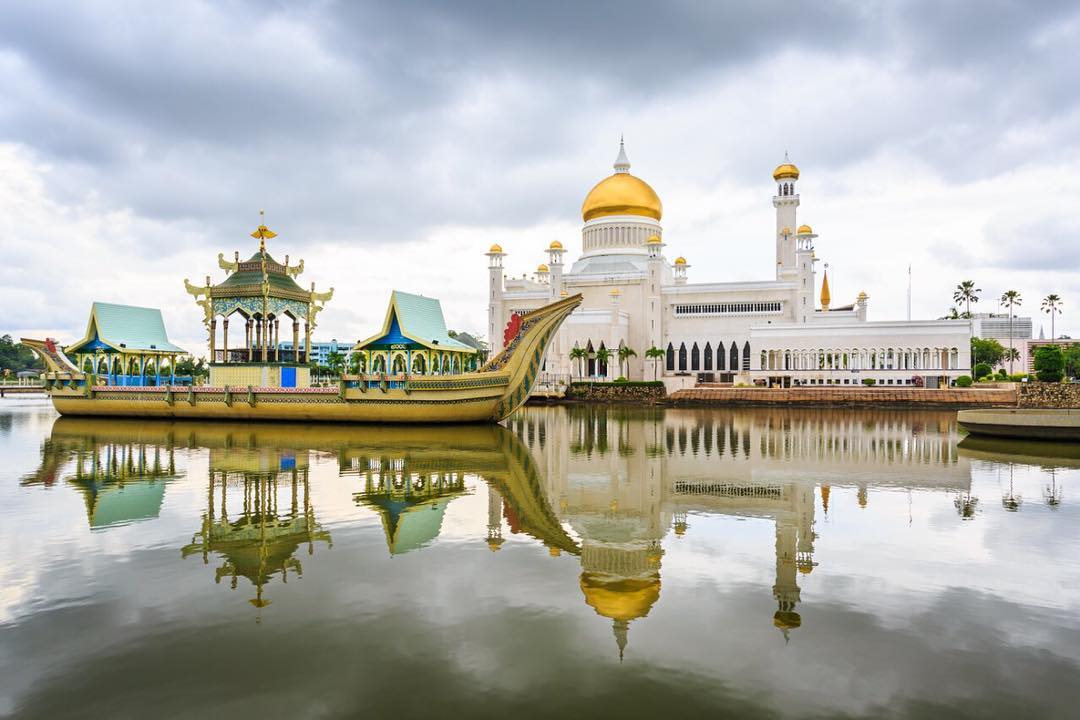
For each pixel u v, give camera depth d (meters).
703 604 11.48
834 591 12.15
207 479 23.86
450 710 8.05
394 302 48.31
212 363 52.56
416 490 21.89
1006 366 152.38
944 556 14.39
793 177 107.62
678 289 107.44
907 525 17.27
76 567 13.53
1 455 30.64
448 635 10.20
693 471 26.81
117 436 39.91
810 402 80.06
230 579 12.78
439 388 45.75
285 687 8.64
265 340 51.47
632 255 113.69
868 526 17.12
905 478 25.11
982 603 11.58
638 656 9.47
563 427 49.38
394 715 7.95
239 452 31.66
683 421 56.81
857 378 90.12
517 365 48.75
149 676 8.95
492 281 114.69
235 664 9.27
